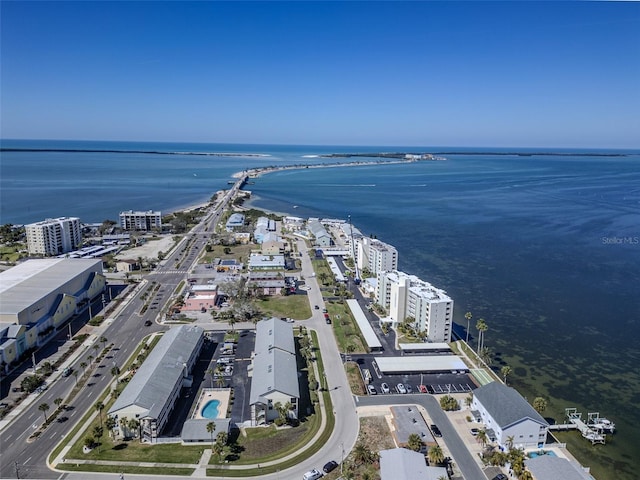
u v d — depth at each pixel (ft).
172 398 388.16
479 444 349.41
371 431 362.94
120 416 352.69
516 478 311.06
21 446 340.18
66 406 391.86
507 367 443.73
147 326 556.51
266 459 329.93
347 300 649.20
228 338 525.75
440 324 521.65
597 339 554.46
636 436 378.53
